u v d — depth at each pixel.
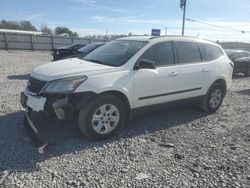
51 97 4.72
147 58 5.66
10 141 4.91
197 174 4.11
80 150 4.70
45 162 4.25
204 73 6.68
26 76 12.38
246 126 6.39
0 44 37.81
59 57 13.20
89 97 4.82
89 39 45.81
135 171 4.13
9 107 6.80
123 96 5.27
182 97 6.33
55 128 5.36
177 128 6.02
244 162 4.57
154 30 25.14
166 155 4.70
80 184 3.73
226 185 3.86
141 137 5.40
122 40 6.38
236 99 9.16
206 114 7.13
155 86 5.70
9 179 3.76
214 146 5.17
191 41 6.67
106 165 4.26
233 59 15.09
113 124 5.23
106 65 5.37
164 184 3.82
